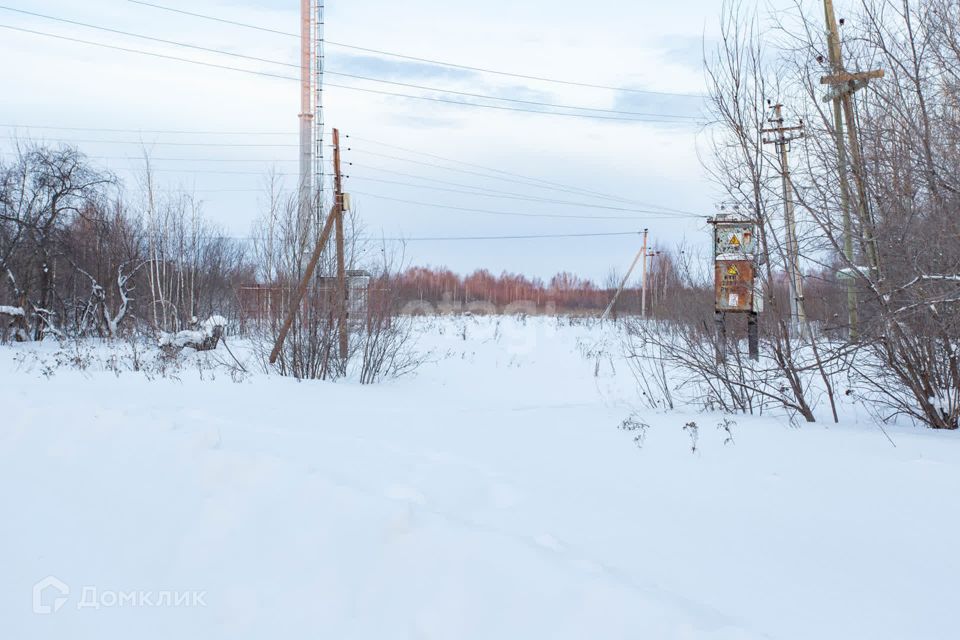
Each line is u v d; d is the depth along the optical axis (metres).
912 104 7.28
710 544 3.71
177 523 4.22
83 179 32.28
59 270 33.53
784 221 7.80
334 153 14.70
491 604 2.89
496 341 24.56
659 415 8.50
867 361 7.70
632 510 4.29
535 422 7.94
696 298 9.59
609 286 50.16
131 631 3.19
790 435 6.60
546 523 3.99
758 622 2.82
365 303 15.16
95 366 15.50
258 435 6.37
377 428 7.42
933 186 6.91
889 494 4.60
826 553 3.61
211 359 17.20
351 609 3.10
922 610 2.97
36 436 6.36
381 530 3.53
